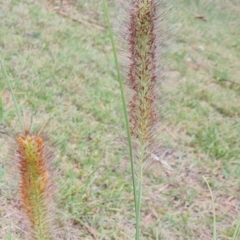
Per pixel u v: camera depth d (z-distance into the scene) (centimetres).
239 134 105
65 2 152
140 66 34
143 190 79
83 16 147
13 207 67
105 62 120
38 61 108
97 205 71
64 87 102
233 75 142
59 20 136
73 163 80
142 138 36
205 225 75
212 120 109
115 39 35
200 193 82
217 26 185
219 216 77
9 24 122
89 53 122
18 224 64
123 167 82
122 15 34
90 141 87
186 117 106
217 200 81
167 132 98
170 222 73
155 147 37
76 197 71
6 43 111
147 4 33
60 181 71
